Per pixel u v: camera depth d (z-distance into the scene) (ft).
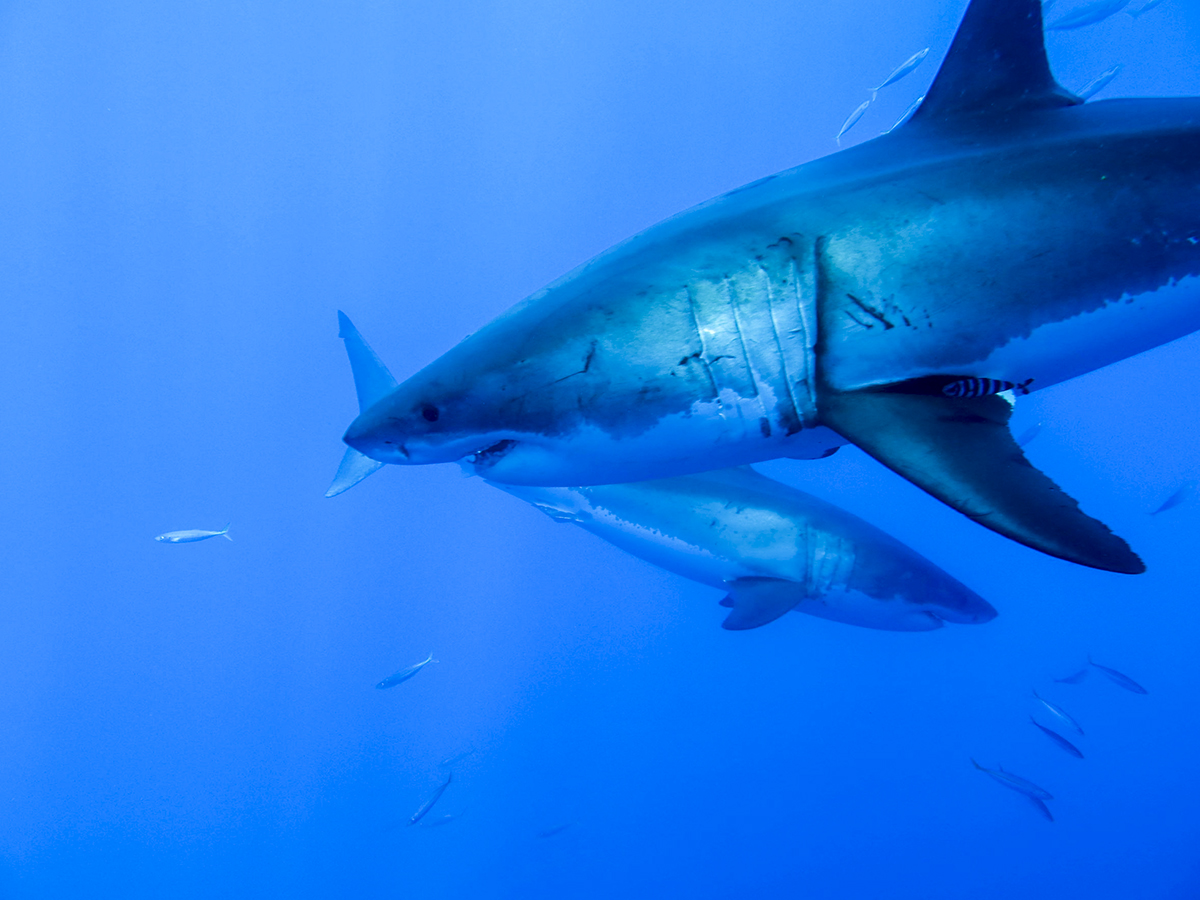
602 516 16.70
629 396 6.06
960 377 5.90
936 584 15.65
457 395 6.32
